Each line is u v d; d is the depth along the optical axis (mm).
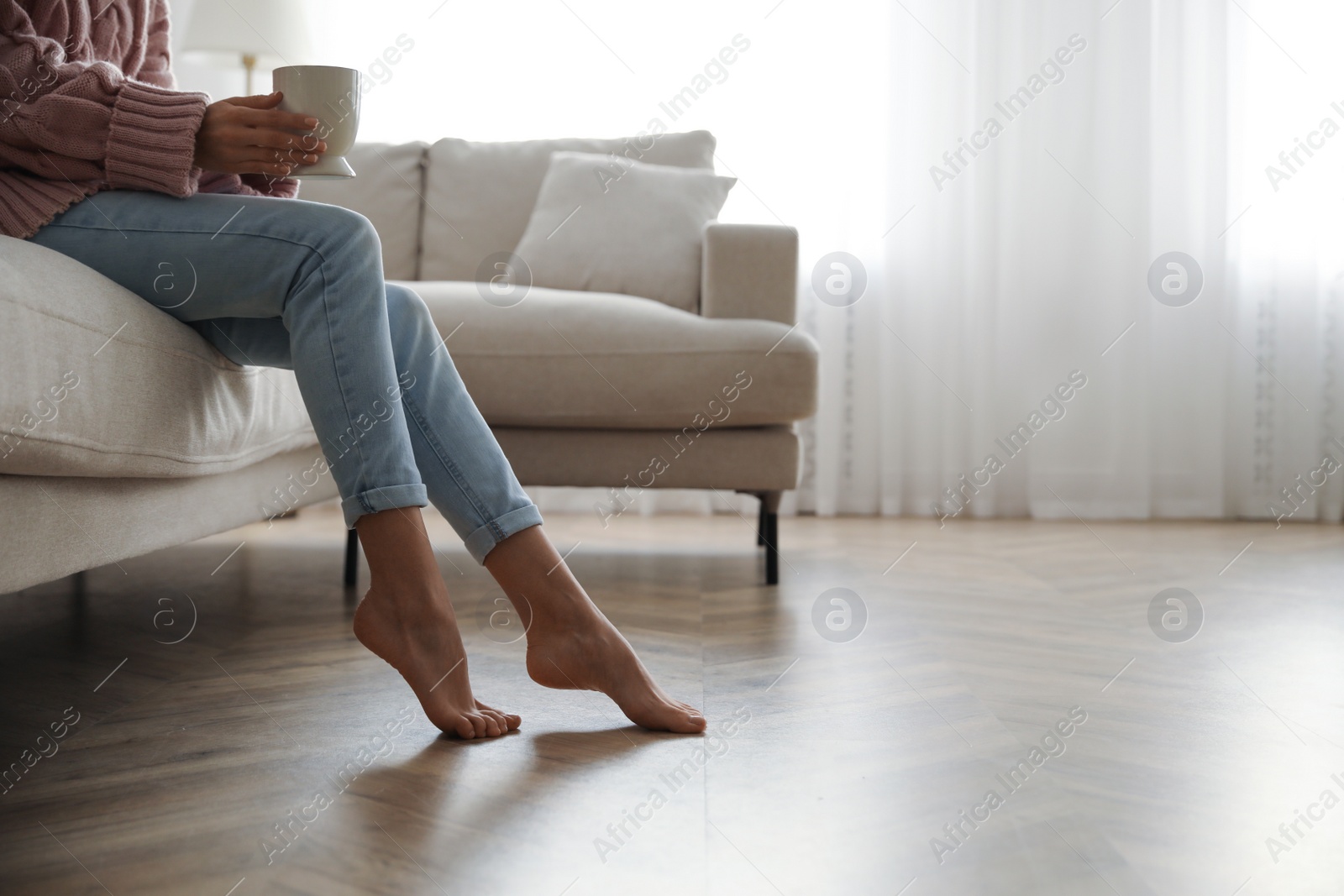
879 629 1528
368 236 1008
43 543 888
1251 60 3193
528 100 3354
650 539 2627
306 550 2379
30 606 1675
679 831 791
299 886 690
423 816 811
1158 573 2078
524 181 2719
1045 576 2031
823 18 3254
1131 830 803
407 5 3352
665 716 1037
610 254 2426
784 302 2195
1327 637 1481
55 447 851
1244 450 3215
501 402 2010
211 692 1173
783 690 1195
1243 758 968
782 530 2857
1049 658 1353
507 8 3344
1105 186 3195
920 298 3266
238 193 1178
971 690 1198
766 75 3271
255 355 1187
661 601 1744
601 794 861
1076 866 738
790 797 864
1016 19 3207
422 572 994
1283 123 3168
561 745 991
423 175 2785
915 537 2676
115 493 1022
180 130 991
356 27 3352
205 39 2721
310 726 1044
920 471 3279
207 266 1007
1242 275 3209
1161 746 1003
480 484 1063
